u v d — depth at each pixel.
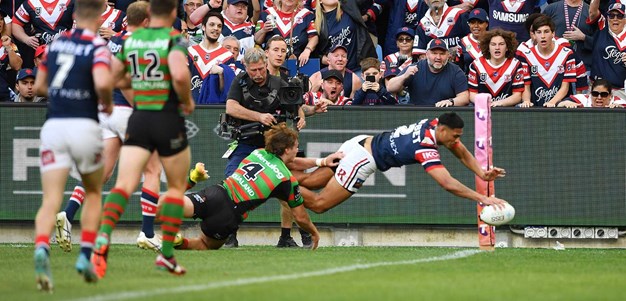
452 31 40.59
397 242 33.50
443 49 35.75
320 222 33.50
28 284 20.33
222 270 23.34
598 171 33.25
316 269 23.77
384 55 43.50
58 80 19.12
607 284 21.44
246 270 23.39
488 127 29.64
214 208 28.38
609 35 39.34
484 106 29.64
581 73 38.69
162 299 17.70
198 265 24.56
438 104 34.88
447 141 28.09
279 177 28.59
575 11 40.62
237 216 28.59
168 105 20.77
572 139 33.25
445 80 36.19
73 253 28.44
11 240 33.69
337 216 33.47
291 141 28.77
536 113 33.25
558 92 37.75
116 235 33.41
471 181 33.25
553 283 21.41
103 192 33.00
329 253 28.89
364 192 33.47
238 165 30.36
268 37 40.62
